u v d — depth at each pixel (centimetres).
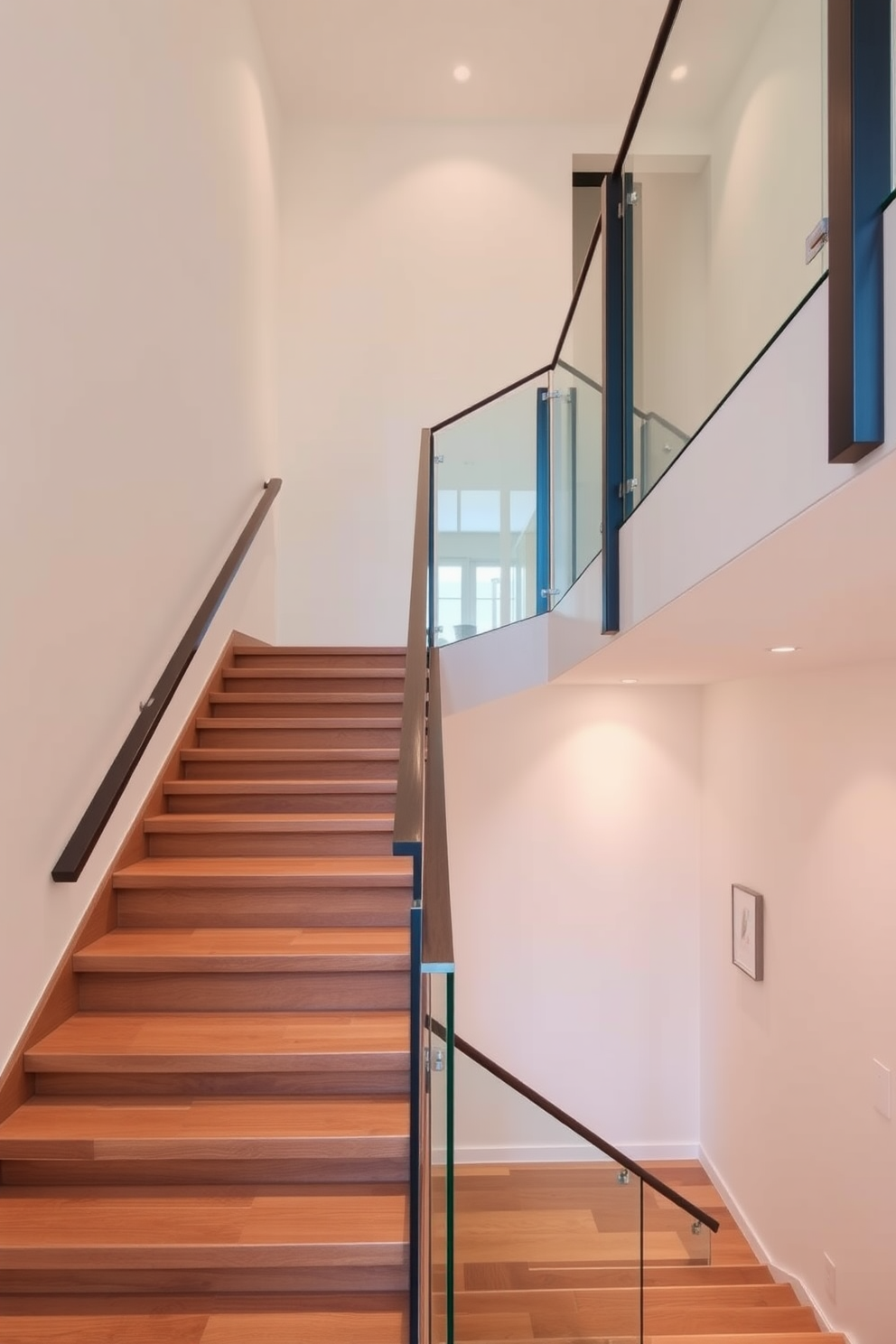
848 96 112
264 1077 220
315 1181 201
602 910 537
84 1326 173
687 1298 380
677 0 199
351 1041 226
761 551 160
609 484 287
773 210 146
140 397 306
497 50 548
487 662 442
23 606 217
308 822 305
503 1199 297
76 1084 219
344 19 522
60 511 238
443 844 209
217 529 422
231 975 247
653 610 234
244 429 485
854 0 111
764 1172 425
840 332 116
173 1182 200
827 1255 355
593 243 321
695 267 193
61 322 239
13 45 210
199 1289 179
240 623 479
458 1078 306
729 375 171
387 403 607
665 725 541
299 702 399
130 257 295
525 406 439
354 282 611
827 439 126
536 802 539
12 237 210
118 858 282
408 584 603
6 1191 197
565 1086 532
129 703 294
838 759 357
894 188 112
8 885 211
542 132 620
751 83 156
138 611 304
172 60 343
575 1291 293
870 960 329
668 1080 532
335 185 613
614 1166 302
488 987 534
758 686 443
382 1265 180
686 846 538
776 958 416
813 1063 374
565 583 396
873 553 160
